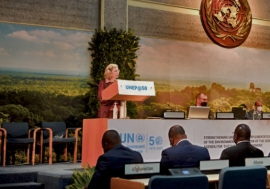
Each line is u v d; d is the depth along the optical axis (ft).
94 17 28.40
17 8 25.95
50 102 26.32
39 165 22.99
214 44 32.96
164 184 10.02
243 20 34.17
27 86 25.77
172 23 31.37
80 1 27.96
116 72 20.85
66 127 26.63
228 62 33.40
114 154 12.91
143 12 30.27
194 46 32.07
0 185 17.38
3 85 25.13
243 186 11.18
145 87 17.99
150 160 17.70
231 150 16.17
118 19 28.86
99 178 12.59
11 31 25.67
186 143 15.26
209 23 32.58
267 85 35.01
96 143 17.66
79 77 27.40
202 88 31.96
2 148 22.90
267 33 35.65
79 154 26.71
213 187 13.10
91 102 26.91
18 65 25.63
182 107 30.91
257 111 25.34
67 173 17.71
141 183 10.18
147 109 29.45
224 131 19.61
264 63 35.17
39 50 26.32
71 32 27.45
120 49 27.43
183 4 31.96
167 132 18.21
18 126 23.76
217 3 33.19
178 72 31.14
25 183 18.21
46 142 23.84
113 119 16.99
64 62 27.02
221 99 32.68
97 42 27.68
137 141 17.44
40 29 26.50
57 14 27.12
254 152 16.30
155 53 30.42
